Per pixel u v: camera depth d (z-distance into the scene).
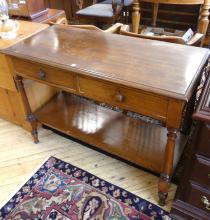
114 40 1.36
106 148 1.45
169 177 1.20
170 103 0.96
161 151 1.40
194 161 1.03
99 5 3.10
